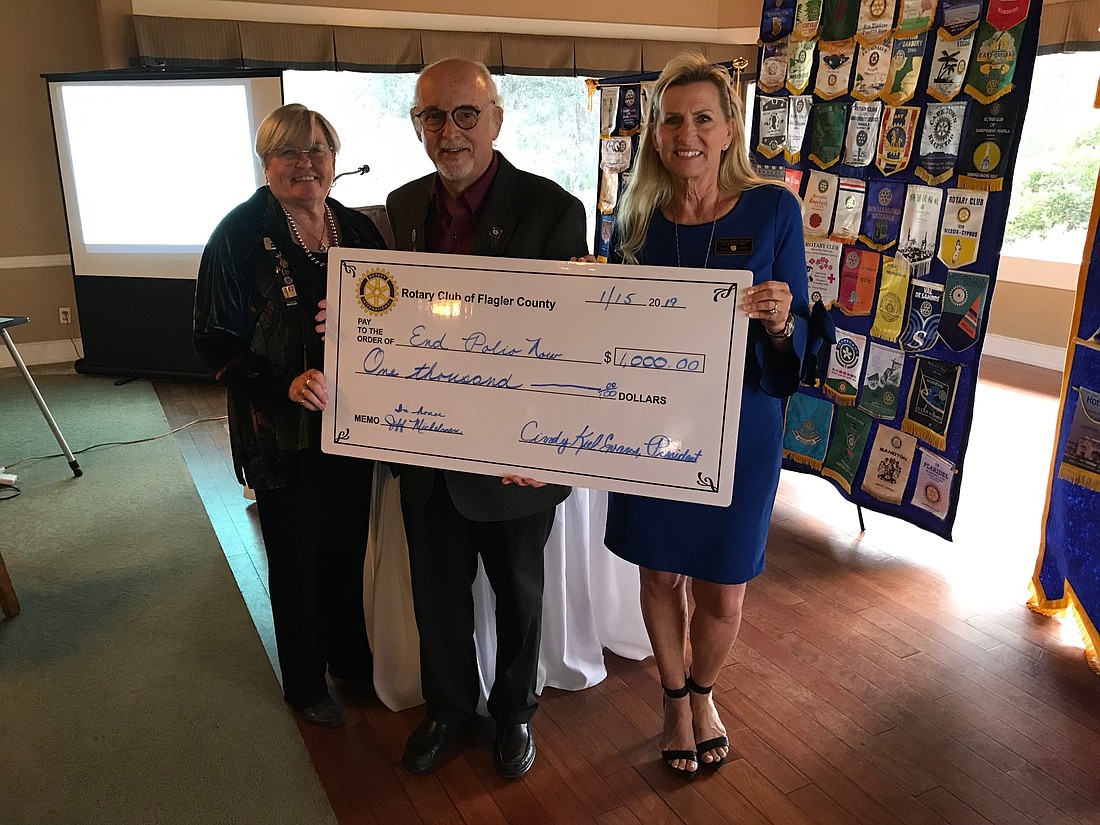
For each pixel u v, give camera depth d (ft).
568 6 20.27
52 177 17.78
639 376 4.80
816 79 9.41
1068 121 18.52
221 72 15.70
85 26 17.29
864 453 9.67
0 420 14.48
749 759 6.16
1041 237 19.39
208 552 9.53
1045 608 8.13
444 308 5.05
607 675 7.27
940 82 8.05
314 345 5.56
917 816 5.59
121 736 6.44
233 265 5.42
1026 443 13.62
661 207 5.43
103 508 10.76
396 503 6.21
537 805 5.74
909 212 8.62
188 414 14.87
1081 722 6.56
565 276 4.82
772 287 4.55
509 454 5.07
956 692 6.93
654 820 5.60
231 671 7.27
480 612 6.56
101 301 16.89
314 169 5.35
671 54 21.42
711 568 5.46
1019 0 7.27
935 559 9.41
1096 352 7.22
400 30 18.58
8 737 6.41
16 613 8.14
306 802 5.78
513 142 21.50
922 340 8.70
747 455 5.28
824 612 8.23
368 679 6.95
